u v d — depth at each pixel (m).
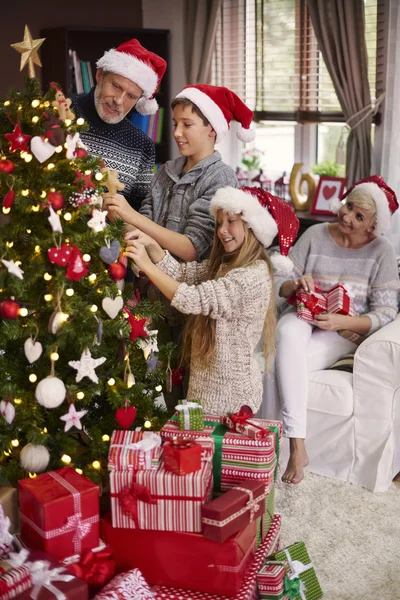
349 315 3.02
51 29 5.06
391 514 2.69
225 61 5.20
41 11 5.21
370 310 3.14
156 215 2.64
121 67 2.61
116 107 2.68
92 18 5.43
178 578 1.83
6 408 1.87
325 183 4.46
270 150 5.22
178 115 2.50
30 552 1.75
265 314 2.32
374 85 4.32
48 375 1.94
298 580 2.11
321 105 4.71
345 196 3.23
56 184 1.84
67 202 1.90
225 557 1.77
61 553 1.78
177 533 1.81
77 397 1.94
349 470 2.93
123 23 5.58
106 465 2.10
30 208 1.83
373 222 3.04
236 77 5.19
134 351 2.22
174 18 5.39
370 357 2.83
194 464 1.80
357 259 3.13
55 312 1.81
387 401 2.83
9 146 1.91
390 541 2.52
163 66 2.78
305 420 2.89
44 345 1.92
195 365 2.34
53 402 1.83
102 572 1.77
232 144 5.41
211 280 2.27
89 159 1.94
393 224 4.04
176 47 5.44
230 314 2.22
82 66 5.08
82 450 2.14
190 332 2.38
